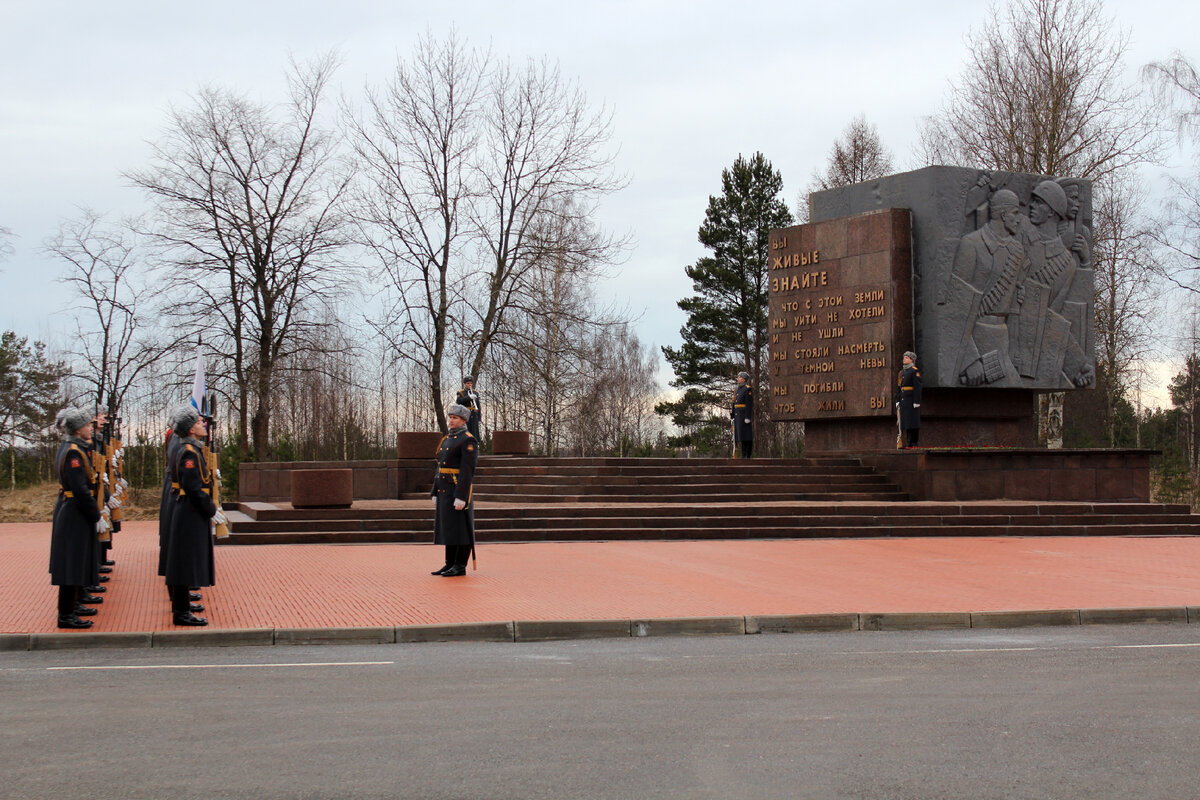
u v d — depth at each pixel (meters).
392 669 9.28
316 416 55.66
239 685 8.53
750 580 14.75
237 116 39.09
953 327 26.84
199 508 11.23
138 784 5.84
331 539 19.45
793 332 28.91
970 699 8.02
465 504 14.97
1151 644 10.88
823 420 28.66
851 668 9.36
